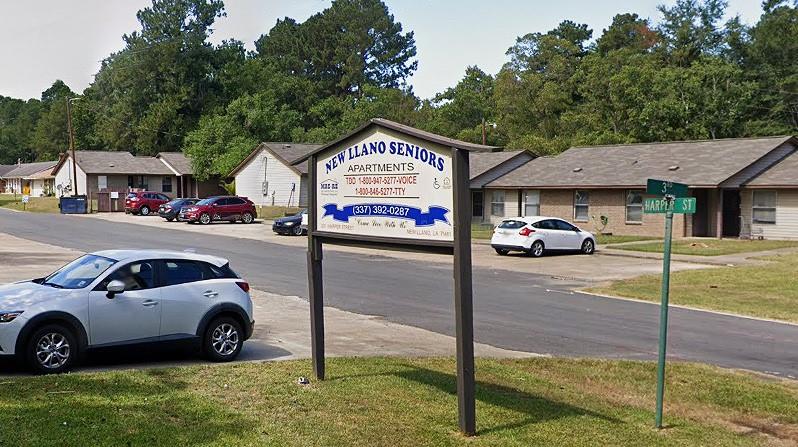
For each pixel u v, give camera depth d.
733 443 7.62
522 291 20.73
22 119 145.62
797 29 64.88
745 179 36.31
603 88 69.00
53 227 42.28
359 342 12.81
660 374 8.00
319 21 109.19
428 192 7.61
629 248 33.16
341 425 7.20
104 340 9.89
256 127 73.31
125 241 34.12
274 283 20.86
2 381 8.56
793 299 19.47
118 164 71.94
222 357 10.80
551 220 31.25
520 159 47.88
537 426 7.62
